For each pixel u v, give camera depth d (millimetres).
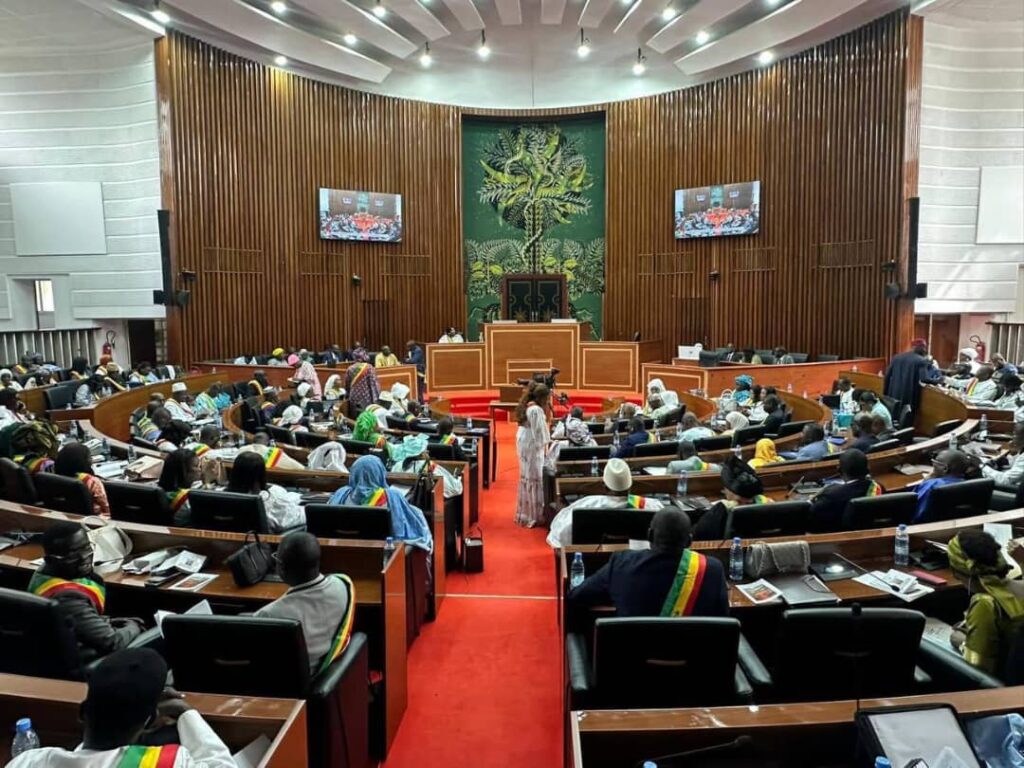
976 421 7414
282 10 14070
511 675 4121
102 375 11461
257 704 2127
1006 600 2785
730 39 14367
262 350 16125
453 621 4883
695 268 16938
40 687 2195
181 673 2502
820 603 3307
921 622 2514
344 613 2779
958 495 4414
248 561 3521
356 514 4039
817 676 2584
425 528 4613
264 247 16078
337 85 16859
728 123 16297
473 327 18703
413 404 11414
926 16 13617
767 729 2049
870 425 6891
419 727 3594
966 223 14383
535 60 17609
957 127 14203
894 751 1905
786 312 15719
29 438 5715
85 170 15367
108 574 3613
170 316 14836
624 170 17609
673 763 2031
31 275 15664
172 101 14664
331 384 12422
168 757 1651
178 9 13906
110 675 1741
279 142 16188
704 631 2436
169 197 14695
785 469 5512
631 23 14812
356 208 17000
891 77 13852
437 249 17953
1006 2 12977
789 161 15492
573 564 3494
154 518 4402
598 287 18500
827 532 4438
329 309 16969
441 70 17781
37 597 2582
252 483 4484
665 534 2879
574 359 15594
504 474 9766
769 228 15867
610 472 4746
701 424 9102
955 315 15312
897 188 13836
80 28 14070
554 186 18484
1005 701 2131
